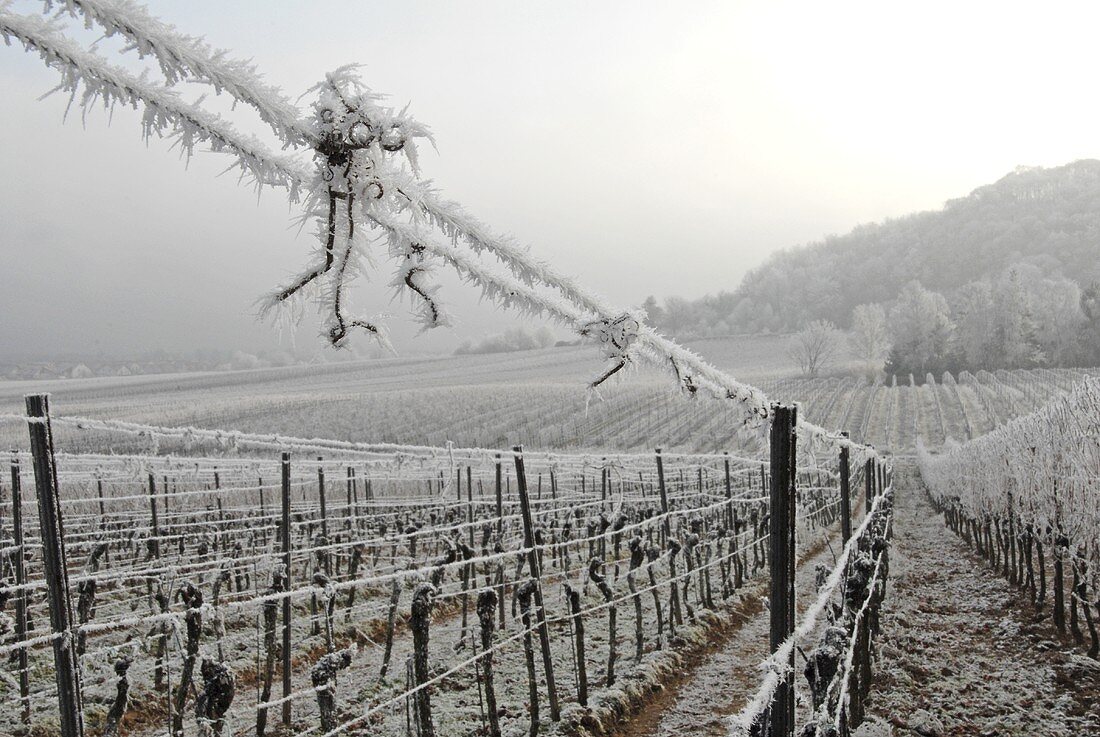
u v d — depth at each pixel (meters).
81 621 4.98
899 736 5.16
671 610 7.62
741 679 6.69
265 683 5.39
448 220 1.45
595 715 5.47
